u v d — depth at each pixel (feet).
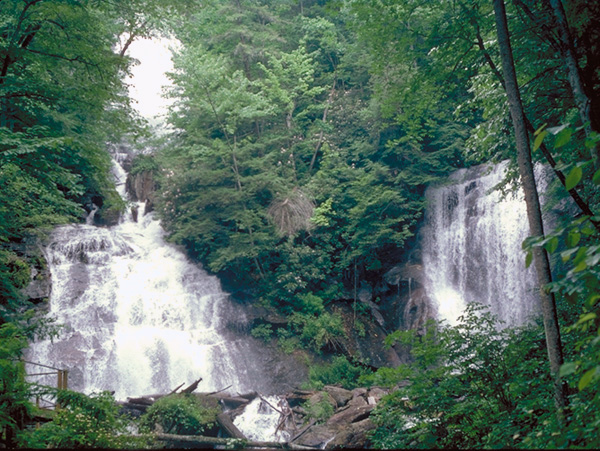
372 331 87.20
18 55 44.09
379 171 96.73
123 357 67.51
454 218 93.97
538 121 39.27
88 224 93.76
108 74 49.21
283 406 63.87
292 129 105.50
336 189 98.02
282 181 97.50
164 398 55.21
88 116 56.90
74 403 35.55
